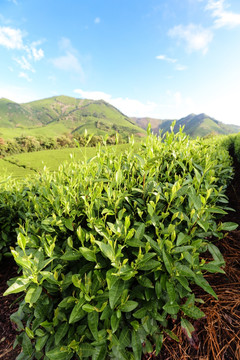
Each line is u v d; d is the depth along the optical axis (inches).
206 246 62.2
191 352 57.3
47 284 50.8
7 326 74.7
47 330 51.7
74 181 71.5
